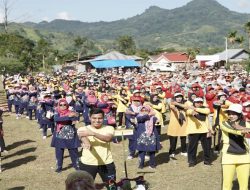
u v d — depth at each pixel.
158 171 10.64
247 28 69.62
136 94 12.16
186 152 12.34
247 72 39.91
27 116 21.84
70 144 10.58
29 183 9.96
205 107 10.98
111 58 71.06
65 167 11.35
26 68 68.38
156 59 89.06
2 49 67.62
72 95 18.11
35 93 20.94
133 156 12.16
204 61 80.00
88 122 15.20
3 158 12.58
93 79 31.42
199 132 10.91
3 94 29.98
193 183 9.58
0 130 13.06
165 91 19.12
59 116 10.63
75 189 3.37
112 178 6.98
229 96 14.21
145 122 10.66
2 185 9.82
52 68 81.50
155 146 10.66
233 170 7.54
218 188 9.20
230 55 77.81
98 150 6.95
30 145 14.50
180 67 79.62
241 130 7.35
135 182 7.71
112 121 13.32
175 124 11.81
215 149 12.28
